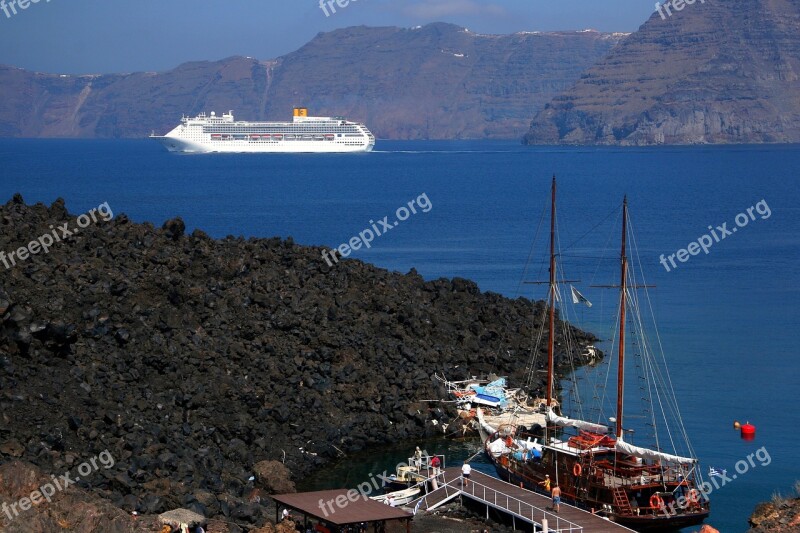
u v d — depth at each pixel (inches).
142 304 3587.6
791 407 3722.9
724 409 3710.6
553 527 2474.2
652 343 4753.9
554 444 2898.6
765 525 2370.8
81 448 2667.3
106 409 2869.1
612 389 3986.2
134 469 2586.1
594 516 2559.1
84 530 2134.6
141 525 2245.3
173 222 4355.3
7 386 2844.5
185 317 3624.5
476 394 3661.4
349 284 4500.5
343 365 3614.7
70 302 3400.6
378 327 4050.2
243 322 3740.2
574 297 3631.9
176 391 3134.8
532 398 3799.2
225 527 2319.1
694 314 5403.5
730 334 4909.0
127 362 3225.9
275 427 3179.1
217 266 4109.3
